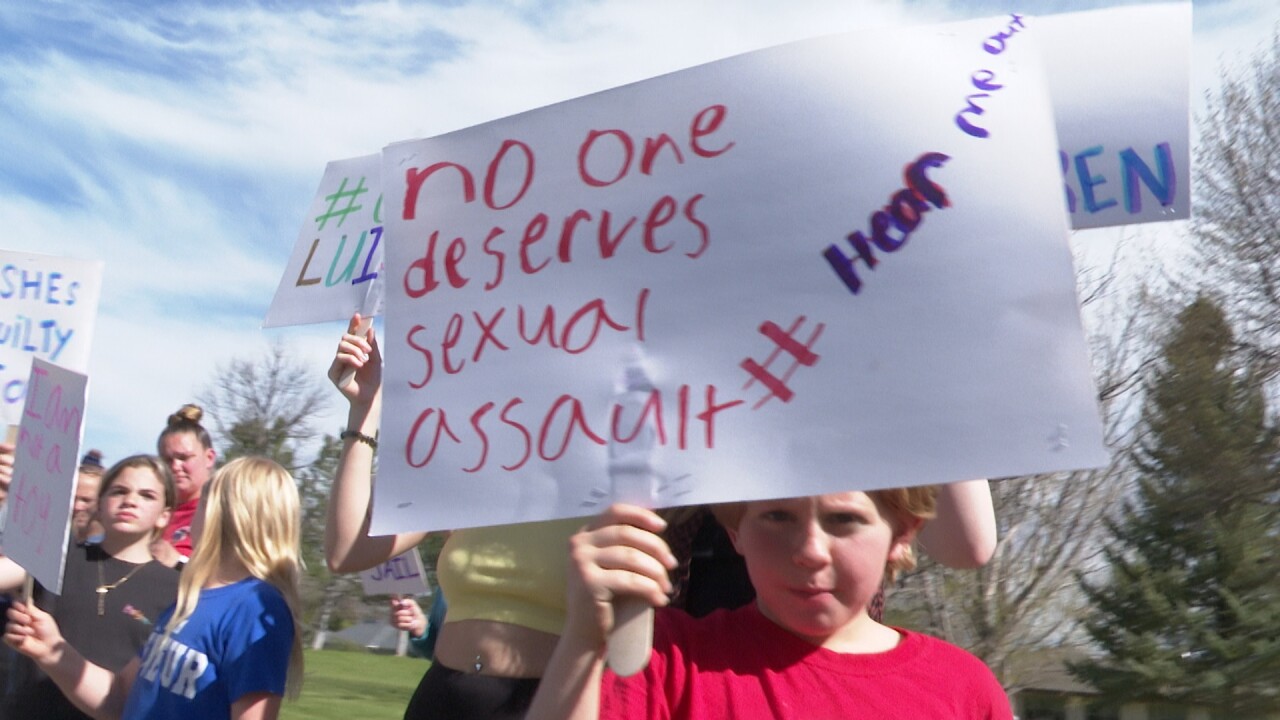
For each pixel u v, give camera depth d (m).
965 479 1.74
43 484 3.91
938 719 1.93
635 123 2.10
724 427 1.90
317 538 22.86
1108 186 2.67
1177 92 2.67
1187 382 18.33
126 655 4.37
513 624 2.72
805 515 1.87
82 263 5.17
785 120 1.97
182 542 5.54
